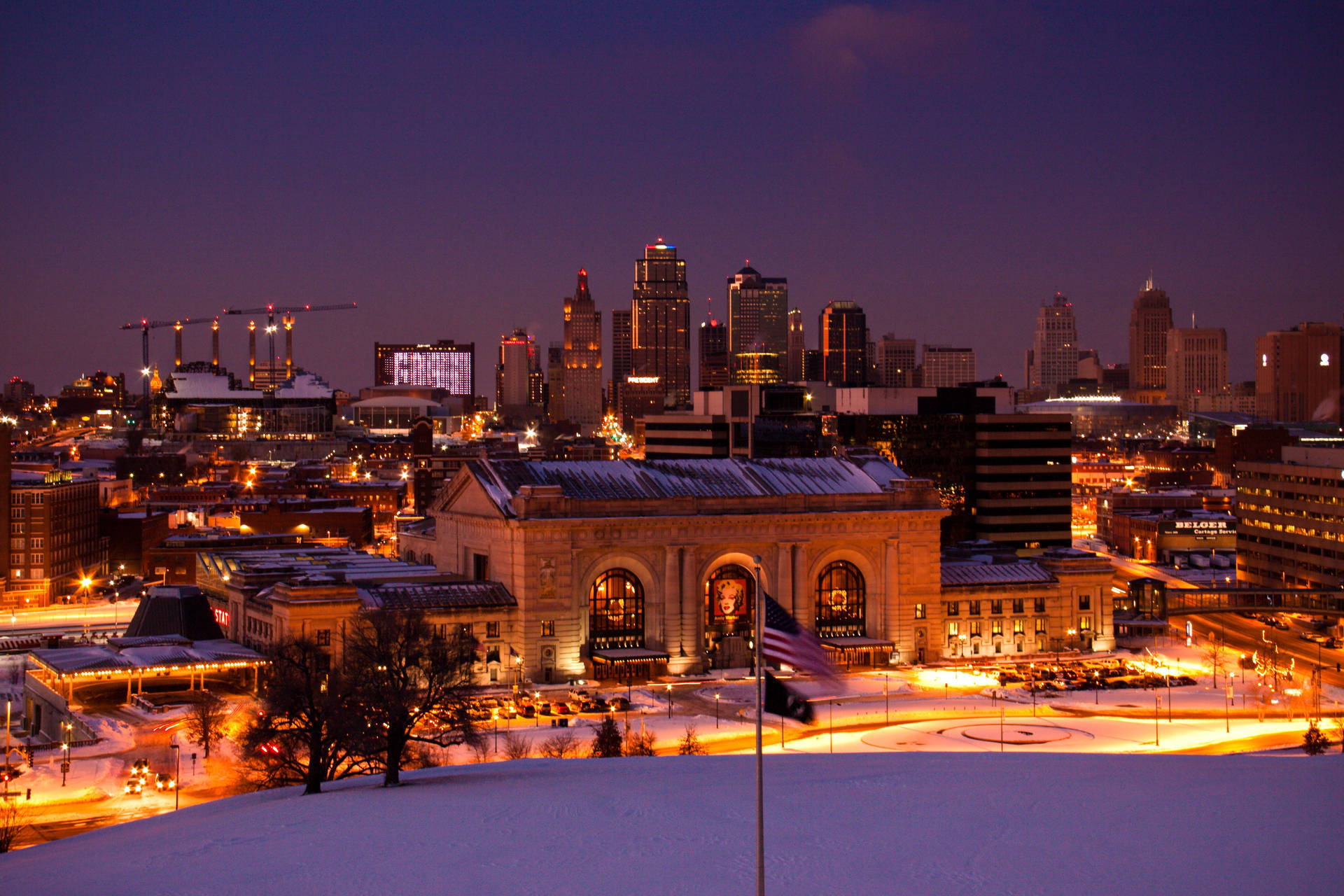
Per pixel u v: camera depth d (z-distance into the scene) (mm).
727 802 79125
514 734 144375
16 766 132250
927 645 199750
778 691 62688
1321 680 183625
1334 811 74125
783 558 193375
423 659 112562
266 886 62656
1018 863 63219
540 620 181125
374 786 96875
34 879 67125
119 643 176500
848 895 58844
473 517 195250
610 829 71875
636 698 170375
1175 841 66938
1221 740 143125
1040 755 105688
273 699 98562
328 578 170250
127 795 121250
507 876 62781
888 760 102312
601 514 185000
